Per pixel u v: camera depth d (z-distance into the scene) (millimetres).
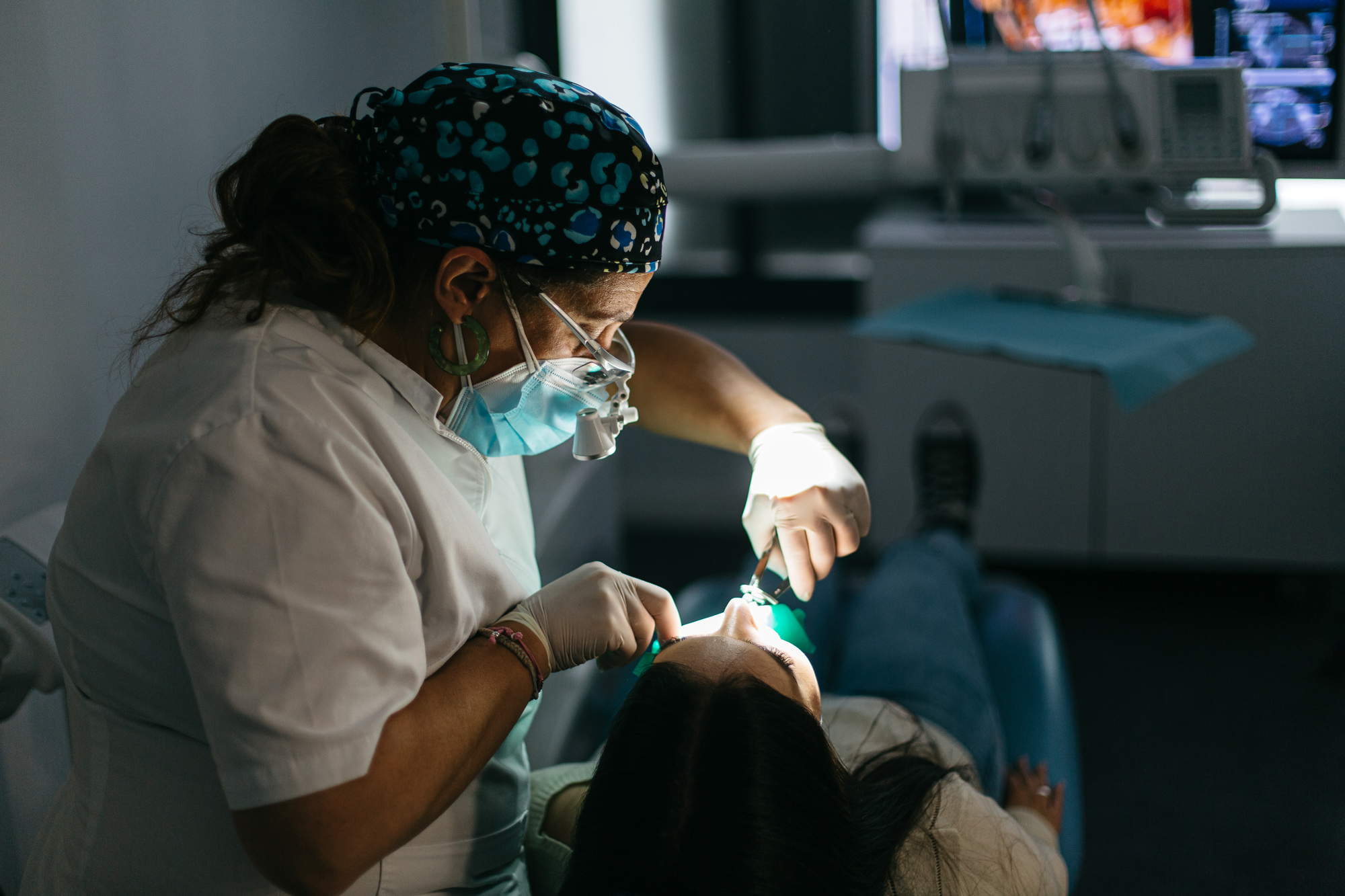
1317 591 2410
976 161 2262
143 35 1231
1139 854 1669
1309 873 1609
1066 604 2510
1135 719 2029
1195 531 2361
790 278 2967
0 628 982
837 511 957
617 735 737
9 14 1054
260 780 616
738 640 843
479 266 757
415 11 1537
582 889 662
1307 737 1944
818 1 2789
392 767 653
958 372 2396
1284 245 2127
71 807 810
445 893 854
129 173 1229
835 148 2666
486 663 743
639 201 773
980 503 2471
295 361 734
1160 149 2109
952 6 2508
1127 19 2352
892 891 867
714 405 1086
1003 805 1346
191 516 649
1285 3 2188
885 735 1160
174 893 760
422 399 804
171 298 806
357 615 656
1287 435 2242
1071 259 1999
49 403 1146
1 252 1062
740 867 645
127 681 749
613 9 2811
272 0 1428
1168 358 1425
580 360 835
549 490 1871
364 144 763
